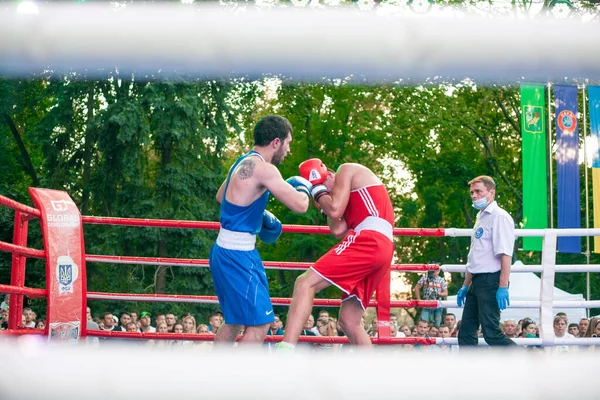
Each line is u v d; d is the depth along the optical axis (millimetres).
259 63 588
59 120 17344
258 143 3951
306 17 589
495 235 4914
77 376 431
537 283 11836
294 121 22172
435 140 22922
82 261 4820
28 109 19172
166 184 16875
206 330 7121
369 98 22188
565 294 11969
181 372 442
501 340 4914
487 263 4969
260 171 3742
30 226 16078
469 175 22266
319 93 21875
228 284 3738
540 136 12711
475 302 5164
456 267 5234
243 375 451
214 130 18000
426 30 589
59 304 4477
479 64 582
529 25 579
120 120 15922
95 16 564
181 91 17078
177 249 16578
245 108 20578
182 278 16438
